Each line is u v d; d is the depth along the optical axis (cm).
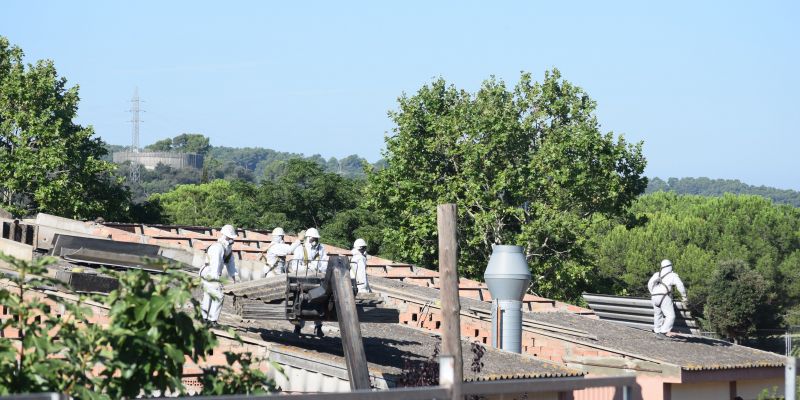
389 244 7650
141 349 1204
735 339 7062
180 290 1224
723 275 7188
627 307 3441
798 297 9931
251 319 2236
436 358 2106
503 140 6456
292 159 8669
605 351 2952
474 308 3197
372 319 2270
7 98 6606
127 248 2731
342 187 8456
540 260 6469
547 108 6844
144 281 1237
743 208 10656
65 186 6475
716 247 10094
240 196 8738
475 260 6544
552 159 6412
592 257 6731
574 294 6819
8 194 6556
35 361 1169
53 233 3291
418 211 6744
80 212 6625
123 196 7031
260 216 8512
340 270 1856
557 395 2338
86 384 1202
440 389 913
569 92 6812
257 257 3875
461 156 6694
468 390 930
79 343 1178
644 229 10031
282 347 2114
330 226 8019
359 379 1792
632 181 6781
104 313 2031
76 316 1213
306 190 8438
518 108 6862
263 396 842
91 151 6988
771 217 10375
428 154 6800
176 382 1197
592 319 3541
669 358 2834
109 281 2083
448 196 6450
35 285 1248
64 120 6694
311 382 2083
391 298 3344
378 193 6881
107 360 1182
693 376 2798
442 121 6619
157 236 4009
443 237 1659
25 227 3177
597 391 2448
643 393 2823
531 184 6375
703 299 9175
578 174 6488
